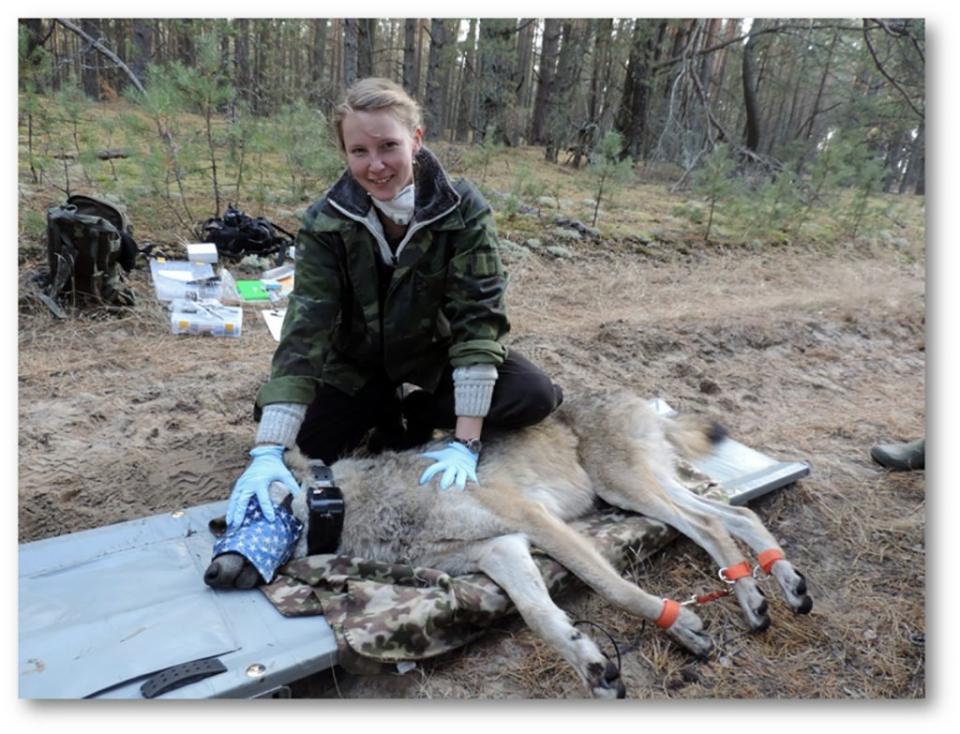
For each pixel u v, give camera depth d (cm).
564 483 312
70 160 883
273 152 949
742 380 518
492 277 292
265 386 286
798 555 312
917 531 327
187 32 1262
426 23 1866
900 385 538
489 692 234
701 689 238
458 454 289
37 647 217
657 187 1445
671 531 302
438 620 235
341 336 317
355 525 276
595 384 484
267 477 272
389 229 286
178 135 818
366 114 256
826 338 634
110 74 1511
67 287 526
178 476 345
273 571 255
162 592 249
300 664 218
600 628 258
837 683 243
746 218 1047
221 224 713
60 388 423
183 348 501
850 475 380
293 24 1576
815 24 1548
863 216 1197
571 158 1767
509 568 253
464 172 1127
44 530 302
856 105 1630
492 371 293
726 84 2427
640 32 1678
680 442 353
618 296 717
